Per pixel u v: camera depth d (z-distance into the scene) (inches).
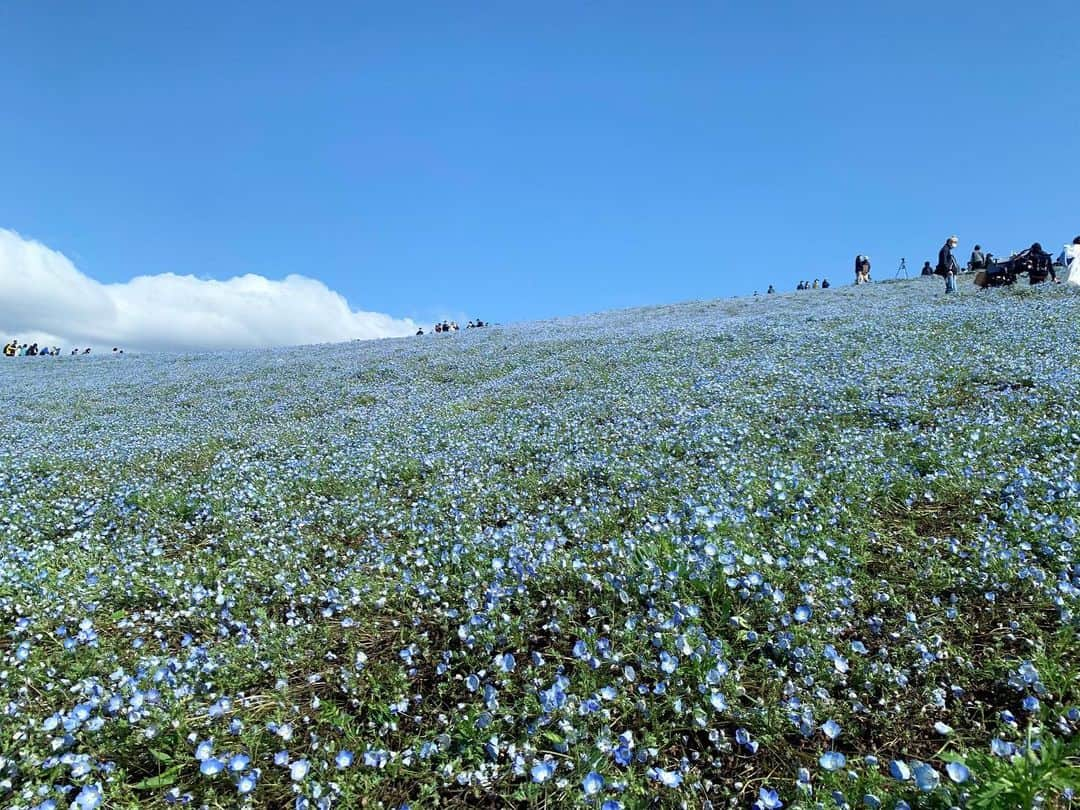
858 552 186.4
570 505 263.9
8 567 225.1
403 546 239.5
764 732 126.6
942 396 358.3
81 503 325.4
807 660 138.3
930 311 742.5
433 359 919.7
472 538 224.1
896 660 140.6
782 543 187.8
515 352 899.4
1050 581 153.3
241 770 127.3
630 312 1670.8
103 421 628.4
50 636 183.0
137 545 255.9
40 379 1136.8
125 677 155.2
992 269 1015.0
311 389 749.3
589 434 366.3
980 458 248.4
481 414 486.6
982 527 190.5
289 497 319.3
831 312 928.9
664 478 272.1
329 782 120.6
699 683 134.8
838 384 405.4
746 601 161.5
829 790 107.4
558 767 122.7
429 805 119.6
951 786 102.2
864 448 276.8
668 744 128.2
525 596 177.5
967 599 158.1
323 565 233.6
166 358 1435.8
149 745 136.4
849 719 127.3
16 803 118.6
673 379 513.0
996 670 134.0
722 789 116.7
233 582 213.8
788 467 256.8
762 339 699.4
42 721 145.5
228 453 430.0
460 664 157.0
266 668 163.2
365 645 173.6
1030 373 375.6
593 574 184.5
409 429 448.1
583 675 142.6
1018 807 95.0
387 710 141.6
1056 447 250.8
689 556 175.5
